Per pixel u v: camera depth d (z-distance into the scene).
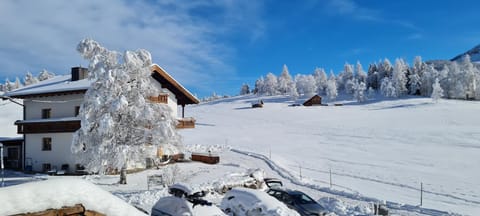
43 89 30.53
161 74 32.09
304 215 14.69
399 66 124.38
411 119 67.75
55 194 3.43
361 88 118.38
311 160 35.50
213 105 131.00
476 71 125.31
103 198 3.73
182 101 36.53
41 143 30.36
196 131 64.38
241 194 14.57
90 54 23.20
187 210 11.27
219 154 38.25
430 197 20.89
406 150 40.56
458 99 112.25
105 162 22.09
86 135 22.39
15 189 3.29
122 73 22.50
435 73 120.69
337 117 77.31
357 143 46.56
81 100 29.64
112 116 22.47
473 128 54.31
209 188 19.20
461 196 21.11
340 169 30.73
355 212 16.03
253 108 105.94
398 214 16.50
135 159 23.06
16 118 62.97
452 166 31.52
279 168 29.61
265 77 165.12
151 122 23.31
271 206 13.48
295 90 139.50
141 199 17.62
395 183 25.00
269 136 56.06
